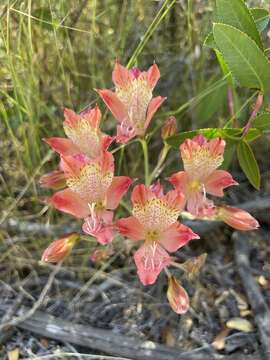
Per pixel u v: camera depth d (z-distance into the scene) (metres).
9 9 0.24
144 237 0.19
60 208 0.19
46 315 0.23
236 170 0.29
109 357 0.22
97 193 0.18
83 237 0.20
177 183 0.19
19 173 0.26
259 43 0.20
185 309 0.19
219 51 0.21
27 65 0.26
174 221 0.18
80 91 0.27
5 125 0.26
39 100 0.26
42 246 0.25
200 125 0.28
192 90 0.28
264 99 0.22
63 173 0.20
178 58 0.28
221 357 0.22
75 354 0.22
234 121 0.24
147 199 0.18
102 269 0.24
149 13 0.27
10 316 0.23
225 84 0.26
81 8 0.25
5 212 0.25
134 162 0.27
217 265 0.26
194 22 0.27
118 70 0.19
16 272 0.25
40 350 0.22
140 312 0.24
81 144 0.19
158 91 0.28
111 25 0.27
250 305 0.24
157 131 0.28
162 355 0.22
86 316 0.23
